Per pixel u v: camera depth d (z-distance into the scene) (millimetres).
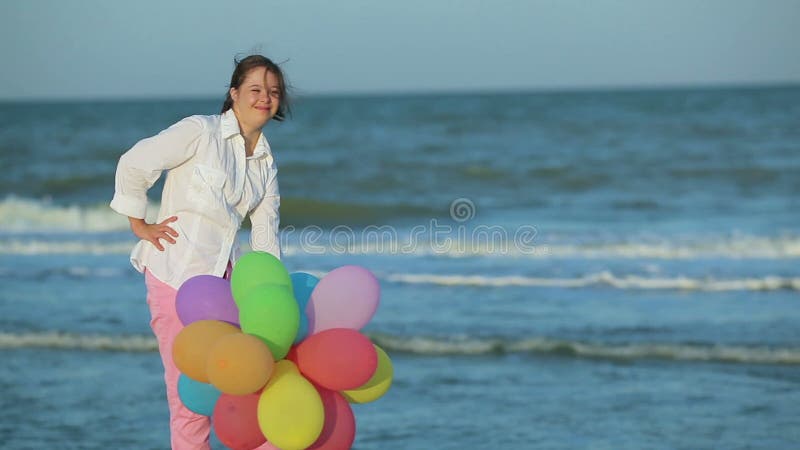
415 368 11898
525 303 15570
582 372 11695
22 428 9547
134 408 10234
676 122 51750
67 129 59312
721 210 27359
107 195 32562
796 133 44906
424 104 89500
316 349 5422
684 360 12219
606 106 70625
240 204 6340
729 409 10188
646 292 16469
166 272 6137
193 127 6102
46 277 17719
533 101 89375
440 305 15391
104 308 15062
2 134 54500
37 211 26062
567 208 28375
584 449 8930
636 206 28531
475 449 8930
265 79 6207
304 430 5219
